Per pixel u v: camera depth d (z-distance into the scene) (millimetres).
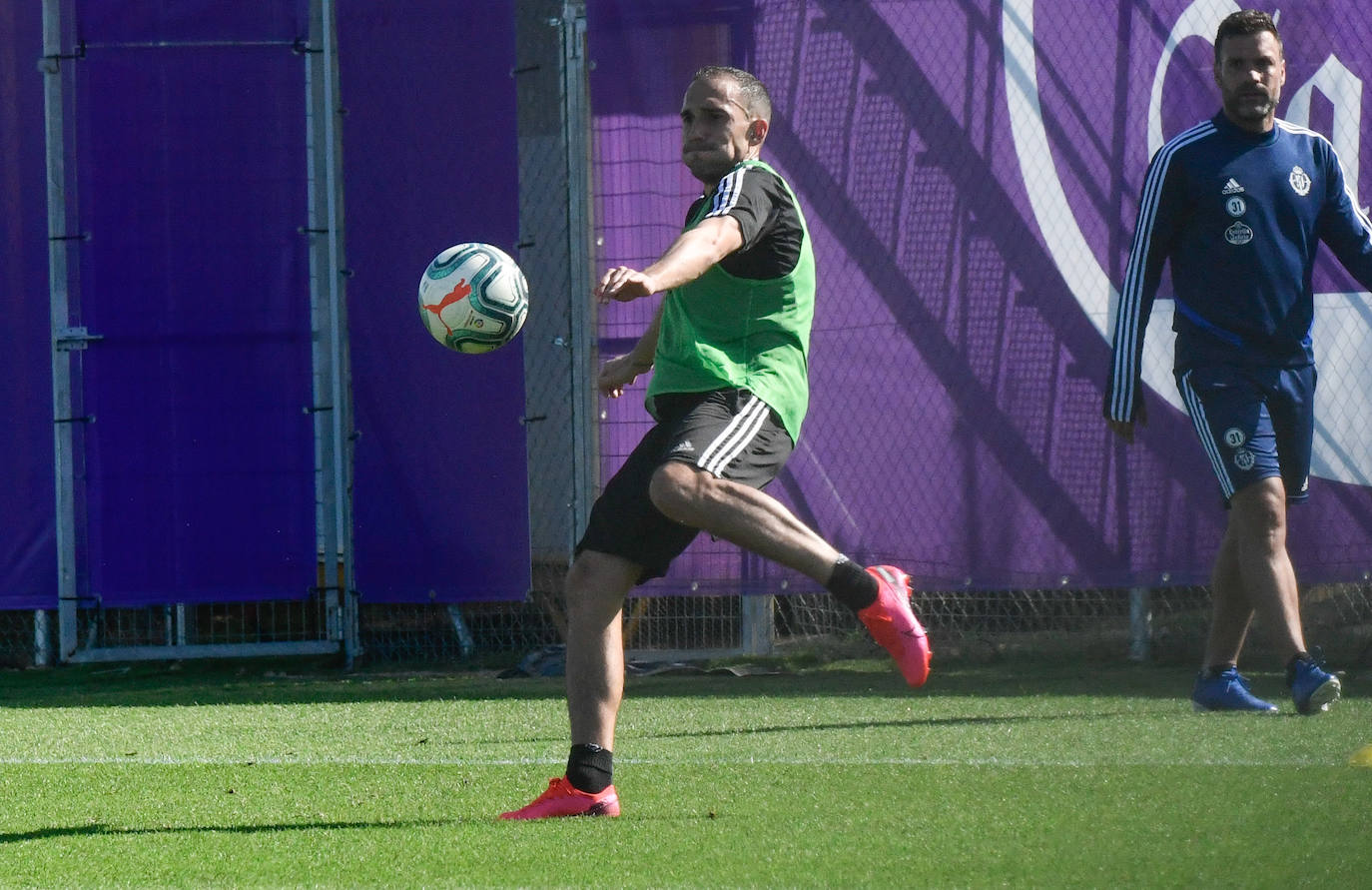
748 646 28797
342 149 29062
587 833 12078
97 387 29969
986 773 14148
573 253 27953
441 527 28875
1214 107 26547
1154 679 24109
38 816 13961
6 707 25094
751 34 27422
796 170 27359
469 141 28688
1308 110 26469
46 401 30203
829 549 13148
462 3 28656
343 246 29109
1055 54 26812
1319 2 26422
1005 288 26953
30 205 30188
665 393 13328
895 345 27172
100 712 23797
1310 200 18781
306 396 29672
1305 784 13086
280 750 18453
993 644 28156
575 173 27875
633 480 13320
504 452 28703
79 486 30016
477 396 28781
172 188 29797
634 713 21016
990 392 26969
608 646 13195
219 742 19422
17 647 32312
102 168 29859
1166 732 16969
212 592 29781
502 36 28562
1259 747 15562
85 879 10977
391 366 29047
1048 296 26875
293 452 29719
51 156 29891
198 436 29812
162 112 29797
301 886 10500
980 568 27000
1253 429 18469
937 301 27078
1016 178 26906
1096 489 26734
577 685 13125
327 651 30156
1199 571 26484
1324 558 26250
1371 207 26344
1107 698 21266
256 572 29766
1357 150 26375
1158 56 26641
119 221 29875
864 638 28703
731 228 12445
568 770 13039
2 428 30266
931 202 27078
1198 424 18891
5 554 30328
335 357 29297
